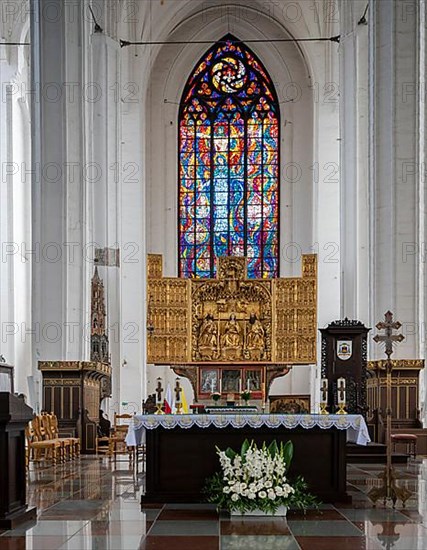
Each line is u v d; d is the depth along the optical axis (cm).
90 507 1429
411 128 2633
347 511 1378
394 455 2288
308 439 1468
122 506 1438
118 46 3406
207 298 3384
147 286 3350
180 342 3366
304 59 4284
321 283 3962
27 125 3822
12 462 1272
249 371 3344
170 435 1473
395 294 2612
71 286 2802
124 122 3981
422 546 1098
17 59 3688
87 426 2659
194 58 4416
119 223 3359
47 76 2812
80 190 2823
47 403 2673
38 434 2242
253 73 4422
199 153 4378
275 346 3353
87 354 2833
